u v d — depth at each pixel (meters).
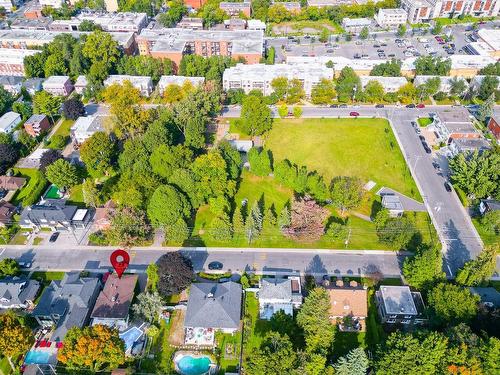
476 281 131.50
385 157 194.88
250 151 179.75
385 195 171.75
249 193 175.38
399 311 124.06
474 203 168.50
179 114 194.88
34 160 193.25
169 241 154.75
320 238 156.00
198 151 192.00
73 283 132.38
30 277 142.88
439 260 129.62
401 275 142.62
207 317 123.69
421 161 192.50
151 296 126.38
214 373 116.44
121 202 155.25
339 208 168.00
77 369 113.00
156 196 149.00
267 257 149.88
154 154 167.25
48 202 169.50
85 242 155.88
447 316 119.12
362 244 154.38
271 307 129.88
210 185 162.00
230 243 155.00
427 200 172.00
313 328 117.00
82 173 183.12
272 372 104.00
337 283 136.12
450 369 101.69
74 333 111.19
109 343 109.38
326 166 189.75
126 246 153.00
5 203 166.75
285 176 173.50
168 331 126.44
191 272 132.00
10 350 110.31
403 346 107.19
